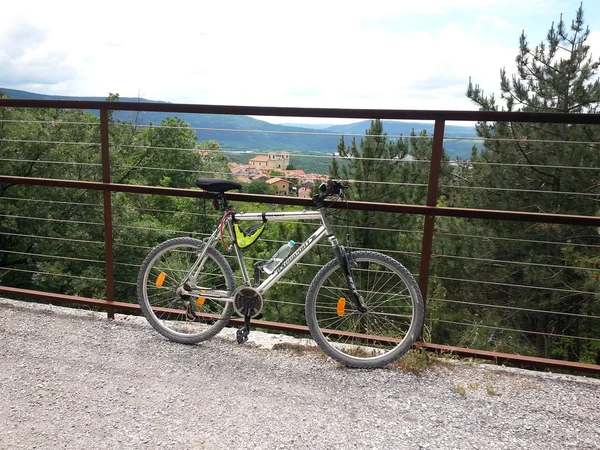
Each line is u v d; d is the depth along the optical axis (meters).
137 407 2.24
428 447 1.99
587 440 2.06
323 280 2.72
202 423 2.12
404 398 2.38
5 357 2.69
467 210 2.59
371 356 2.77
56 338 2.94
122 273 13.38
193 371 2.60
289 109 2.81
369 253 2.71
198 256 2.91
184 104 2.96
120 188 3.11
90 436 2.02
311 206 2.81
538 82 8.75
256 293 2.77
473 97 9.16
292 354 2.84
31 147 13.24
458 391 2.44
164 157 21.91
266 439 2.02
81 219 13.15
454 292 7.54
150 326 3.18
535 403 2.35
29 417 2.14
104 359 2.70
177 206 19.89
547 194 7.36
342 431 2.09
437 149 2.62
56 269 11.57
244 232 2.78
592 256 6.81
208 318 3.00
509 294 7.71
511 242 7.27
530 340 7.96
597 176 7.02
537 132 7.46
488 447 2.00
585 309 6.98
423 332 2.89
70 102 3.07
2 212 12.70
